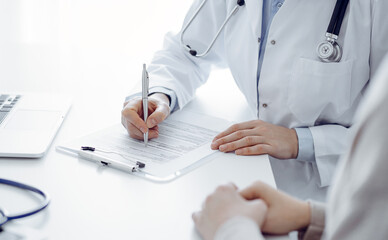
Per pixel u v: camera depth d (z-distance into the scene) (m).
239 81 1.32
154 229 0.67
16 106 1.14
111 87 1.43
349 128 1.18
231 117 1.22
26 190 0.76
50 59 2.11
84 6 2.29
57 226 0.67
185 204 0.74
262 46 1.26
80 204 0.73
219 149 0.97
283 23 1.18
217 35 1.29
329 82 1.13
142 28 2.30
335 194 0.53
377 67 1.14
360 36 1.13
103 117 1.14
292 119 1.21
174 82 1.26
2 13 2.29
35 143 0.94
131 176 0.84
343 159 0.54
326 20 1.15
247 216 0.63
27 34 2.34
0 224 0.63
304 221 0.67
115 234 0.65
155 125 1.03
